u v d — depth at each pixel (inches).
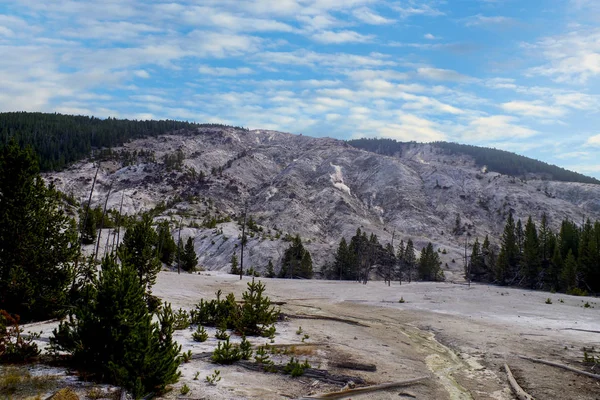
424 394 472.1
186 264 3393.2
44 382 375.6
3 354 437.1
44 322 681.0
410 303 1640.0
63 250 746.2
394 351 713.6
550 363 652.7
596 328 1023.0
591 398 489.7
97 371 405.4
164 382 384.5
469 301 1722.4
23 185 713.6
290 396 416.8
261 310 764.6
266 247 5295.3
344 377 499.2
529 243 4116.6
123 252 514.3
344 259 4712.1
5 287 662.5
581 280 3206.2
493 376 585.6
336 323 1008.2
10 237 692.1
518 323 1107.3
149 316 441.1
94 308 411.2
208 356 555.5
